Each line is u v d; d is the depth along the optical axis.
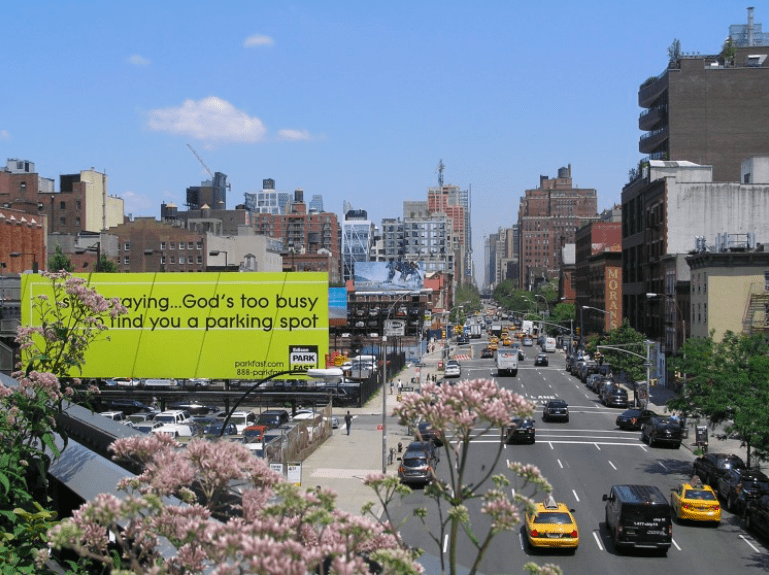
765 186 89.56
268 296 64.06
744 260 68.75
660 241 93.44
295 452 46.47
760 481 35.56
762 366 43.75
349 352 117.75
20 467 14.23
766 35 124.50
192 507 8.64
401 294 144.25
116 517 8.24
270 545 7.00
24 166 175.50
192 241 144.12
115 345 65.00
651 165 99.06
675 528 32.97
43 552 9.32
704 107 110.88
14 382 18.83
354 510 33.84
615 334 81.25
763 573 26.52
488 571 26.09
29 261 97.56
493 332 182.25
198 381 74.38
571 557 28.22
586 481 41.47
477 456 48.25
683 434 55.00
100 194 166.00
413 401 9.07
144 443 9.38
